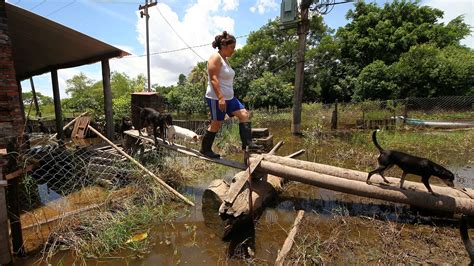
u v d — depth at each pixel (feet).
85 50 23.36
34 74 35.55
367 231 11.91
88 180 17.07
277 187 16.02
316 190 16.89
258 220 13.33
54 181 18.28
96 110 50.06
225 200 11.22
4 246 9.64
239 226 12.40
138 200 14.92
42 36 21.07
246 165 13.69
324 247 10.58
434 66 52.21
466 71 50.26
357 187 12.92
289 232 11.71
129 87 106.42
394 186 12.77
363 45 65.67
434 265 9.41
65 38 21.03
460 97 45.29
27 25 19.01
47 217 13.51
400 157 12.21
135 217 13.34
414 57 54.70
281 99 63.36
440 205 11.87
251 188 13.01
